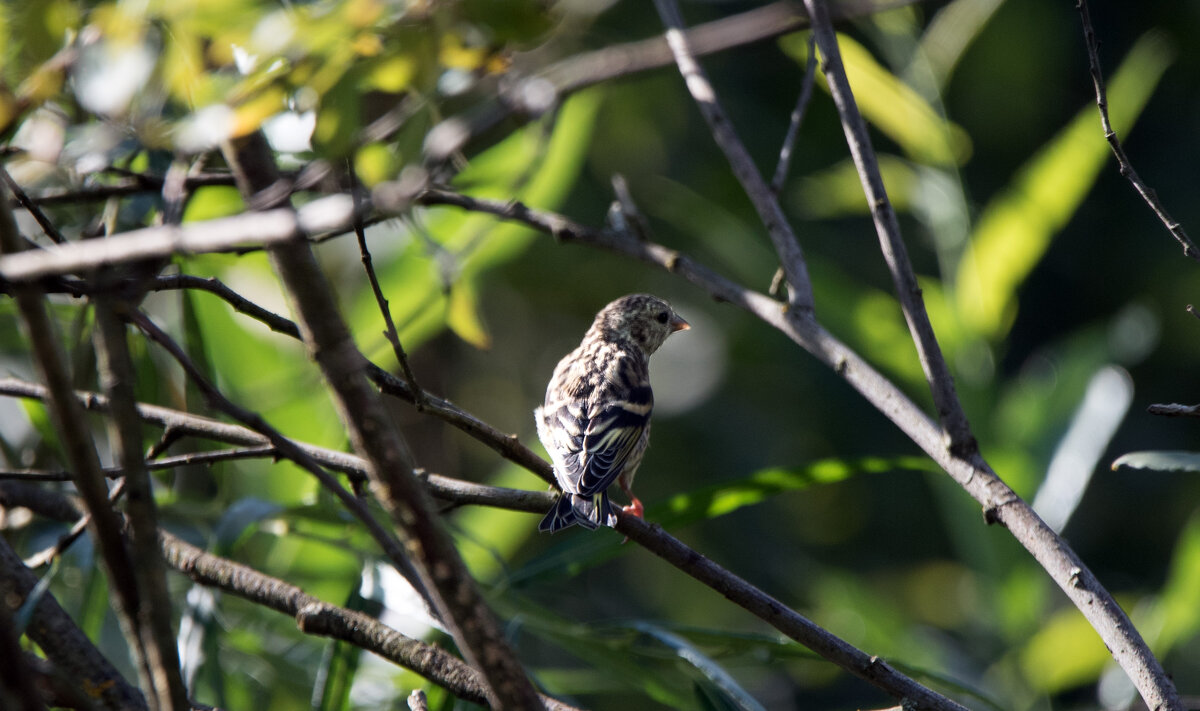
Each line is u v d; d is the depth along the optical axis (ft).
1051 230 38.37
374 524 16.20
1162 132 67.97
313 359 15.83
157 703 15.39
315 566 33.27
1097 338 39.29
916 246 64.90
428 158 17.44
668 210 64.64
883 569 64.49
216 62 15.96
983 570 38.75
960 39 44.62
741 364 67.15
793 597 63.26
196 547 27.02
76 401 14.90
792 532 65.46
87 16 16.06
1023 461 36.83
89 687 19.70
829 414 66.74
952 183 40.29
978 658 40.04
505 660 15.97
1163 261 65.77
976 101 67.67
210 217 32.04
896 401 23.95
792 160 66.74
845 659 21.93
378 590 27.63
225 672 31.12
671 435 66.23
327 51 14.70
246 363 35.27
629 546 28.04
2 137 19.45
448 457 61.16
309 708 32.22
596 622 27.78
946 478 39.68
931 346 22.89
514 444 23.31
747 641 26.99
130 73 15.33
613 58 19.43
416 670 21.85
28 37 15.26
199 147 16.43
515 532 36.32
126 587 15.69
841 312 37.63
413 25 14.44
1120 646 20.38
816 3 23.47
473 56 15.57
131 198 29.17
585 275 66.74
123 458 14.87
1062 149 37.81
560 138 35.76
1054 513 36.32
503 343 69.00
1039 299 67.10
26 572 20.15
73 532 22.00
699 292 67.51
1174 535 62.18
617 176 30.22
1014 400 38.88
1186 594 34.83
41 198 23.91
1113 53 69.31
